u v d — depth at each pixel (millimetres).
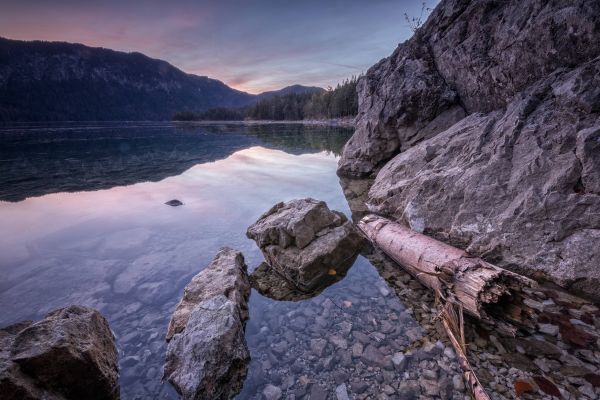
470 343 4309
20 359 3271
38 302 5816
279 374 4090
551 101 7102
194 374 3783
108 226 9758
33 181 16625
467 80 12289
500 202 6543
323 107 116688
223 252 7004
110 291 6172
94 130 71250
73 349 3594
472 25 11977
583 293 4934
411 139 14664
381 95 16422
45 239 8742
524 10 9297
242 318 5117
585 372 3688
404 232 7246
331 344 4562
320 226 7508
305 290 6133
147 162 22984
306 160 23109
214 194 13578
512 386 3594
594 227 5215
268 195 13242
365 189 13867
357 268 6914
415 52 15289
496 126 8219
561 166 5949
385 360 4160
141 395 3928
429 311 5145
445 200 7559
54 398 3375
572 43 7641
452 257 5516
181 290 6207
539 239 5633
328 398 3682
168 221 10148
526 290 5160
